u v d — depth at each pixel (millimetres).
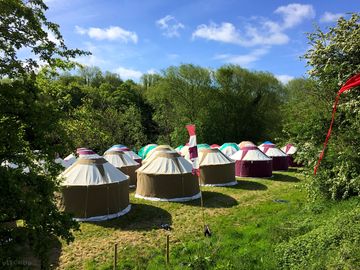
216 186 22984
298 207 16078
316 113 14242
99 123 33031
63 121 8023
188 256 11125
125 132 40250
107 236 13523
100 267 10719
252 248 11180
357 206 11609
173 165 19266
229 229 13641
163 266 10492
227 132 48406
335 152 12945
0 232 6309
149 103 53562
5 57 6504
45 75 8070
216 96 48469
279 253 10148
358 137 12305
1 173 5996
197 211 16938
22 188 6309
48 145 6902
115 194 15977
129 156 25609
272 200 18891
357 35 11445
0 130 6254
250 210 16734
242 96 48969
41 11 7000
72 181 15539
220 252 11141
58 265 10891
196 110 47875
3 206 5961
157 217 15977
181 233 13789
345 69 12180
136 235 13609
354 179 12211
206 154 23844
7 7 6094
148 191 19094
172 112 47875
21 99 6504
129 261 11102
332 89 13531
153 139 50844
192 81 47531
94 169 16156
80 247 12359
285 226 12438
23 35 6613
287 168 31500
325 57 12391
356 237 8844
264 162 26891
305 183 15172
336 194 13531
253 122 49812
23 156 6707
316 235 10102
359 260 7875
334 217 11273
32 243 6426
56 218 6969
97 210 15484
